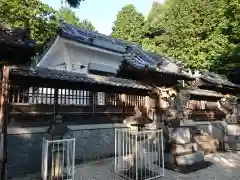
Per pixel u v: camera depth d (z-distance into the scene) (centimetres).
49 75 588
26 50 462
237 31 1559
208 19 1917
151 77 606
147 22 2748
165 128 670
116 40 1426
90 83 663
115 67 1205
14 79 554
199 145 852
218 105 1125
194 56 1769
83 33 1208
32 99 643
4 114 518
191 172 570
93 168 627
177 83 663
